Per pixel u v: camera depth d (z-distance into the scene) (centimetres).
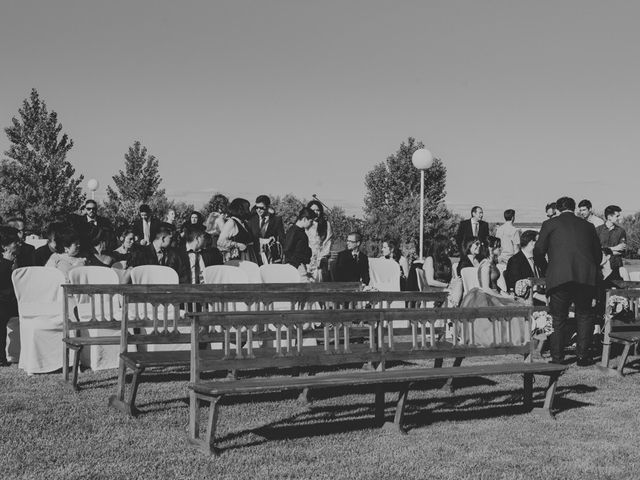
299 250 1327
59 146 5084
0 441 642
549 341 1258
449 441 679
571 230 1068
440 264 1261
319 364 706
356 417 767
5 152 5009
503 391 920
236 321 665
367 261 1328
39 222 4775
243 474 567
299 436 684
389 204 5731
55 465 580
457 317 785
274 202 5138
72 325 902
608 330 1072
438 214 5000
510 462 617
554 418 779
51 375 955
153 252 1145
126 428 693
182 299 788
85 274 1016
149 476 557
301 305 1022
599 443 684
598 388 948
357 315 725
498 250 1354
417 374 709
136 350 1038
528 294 1178
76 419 722
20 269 991
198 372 647
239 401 830
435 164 5772
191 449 630
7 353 1051
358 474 574
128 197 6844
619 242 1419
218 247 1325
